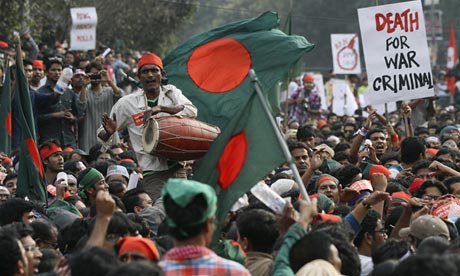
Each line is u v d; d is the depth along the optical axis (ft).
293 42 80.33
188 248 42.11
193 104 79.41
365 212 55.06
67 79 101.04
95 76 100.37
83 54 152.46
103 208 46.52
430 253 42.32
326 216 54.54
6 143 89.35
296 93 149.59
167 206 42.06
